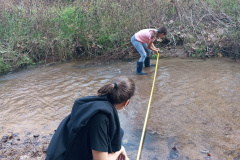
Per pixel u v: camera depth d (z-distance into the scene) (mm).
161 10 9141
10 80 6703
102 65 7688
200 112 4258
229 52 7648
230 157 3096
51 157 1943
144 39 6258
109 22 8758
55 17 9055
